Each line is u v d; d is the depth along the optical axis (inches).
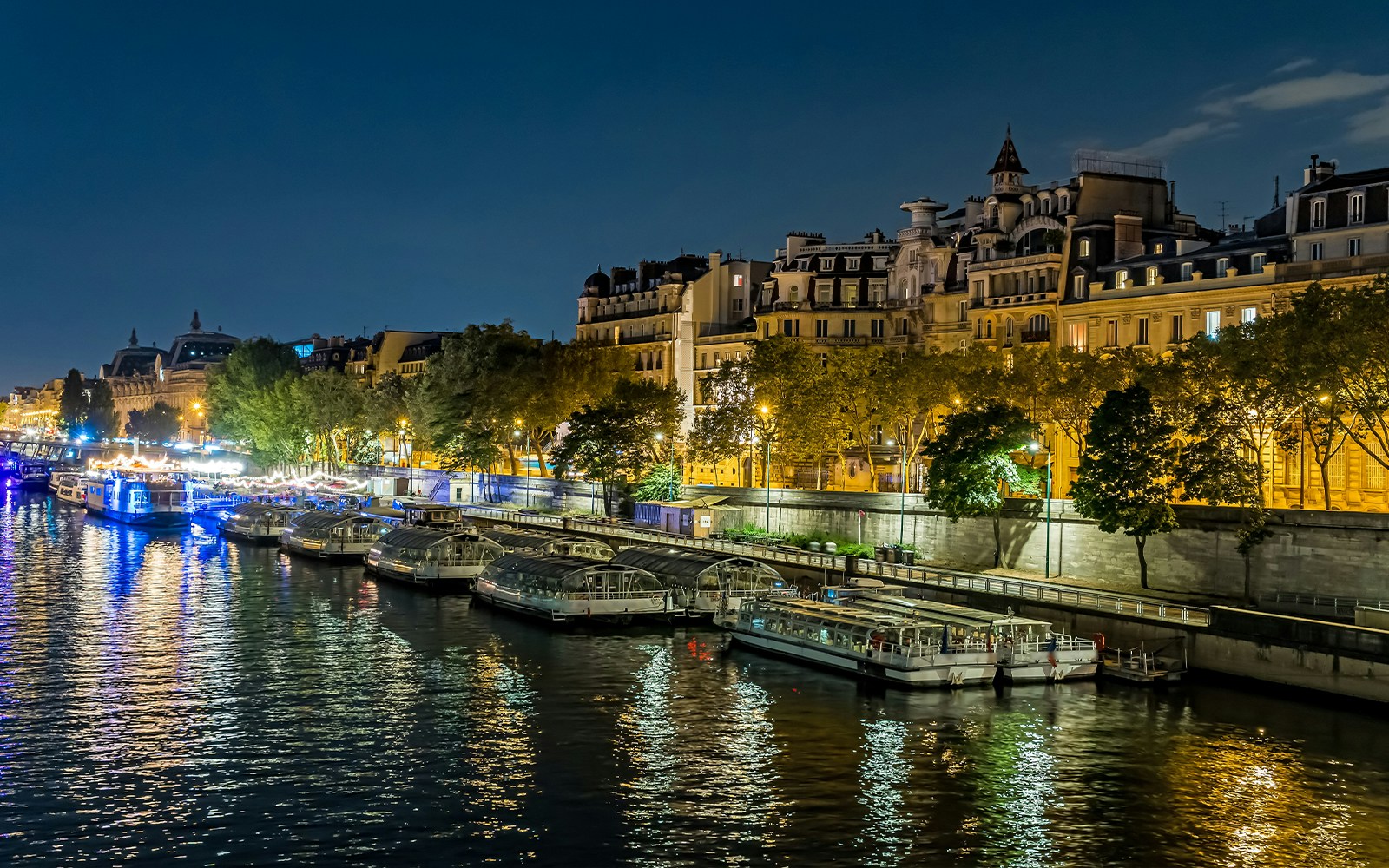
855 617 2834.6
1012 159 5374.0
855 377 4586.6
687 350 6633.9
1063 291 4827.8
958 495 3663.9
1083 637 2844.5
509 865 1745.8
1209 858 1772.9
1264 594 3056.1
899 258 5826.8
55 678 2741.1
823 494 4392.2
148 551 5265.8
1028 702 2514.8
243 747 2247.8
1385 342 2910.9
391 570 4284.0
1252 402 3221.0
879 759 2178.9
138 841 1820.9
